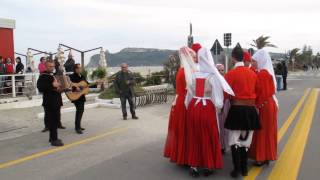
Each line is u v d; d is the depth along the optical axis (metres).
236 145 6.83
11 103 16.06
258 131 7.29
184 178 6.85
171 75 25.20
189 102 6.86
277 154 8.34
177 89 7.02
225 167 7.47
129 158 8.18
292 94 23.59
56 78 10.02
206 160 6.79
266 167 7.44
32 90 17.92
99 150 8.89
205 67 6.76
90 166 7.60
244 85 6.73
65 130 11.28
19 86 17.92
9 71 18.33
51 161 8.00
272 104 7.36
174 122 7.05
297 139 9.82
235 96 6.76
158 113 14.62
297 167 7.43
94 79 23.02
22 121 12.89
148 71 29.52
